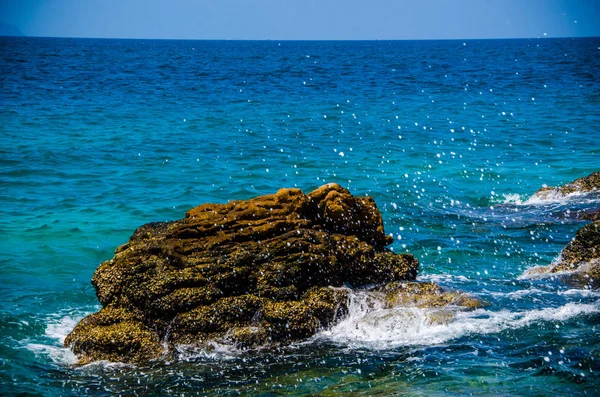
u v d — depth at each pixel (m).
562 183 20.72
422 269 12.73
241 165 23.69
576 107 39.59
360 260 10.99
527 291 11.14
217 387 8.43
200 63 92.88
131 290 9.73
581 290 11.12
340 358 9.13
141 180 21.14
